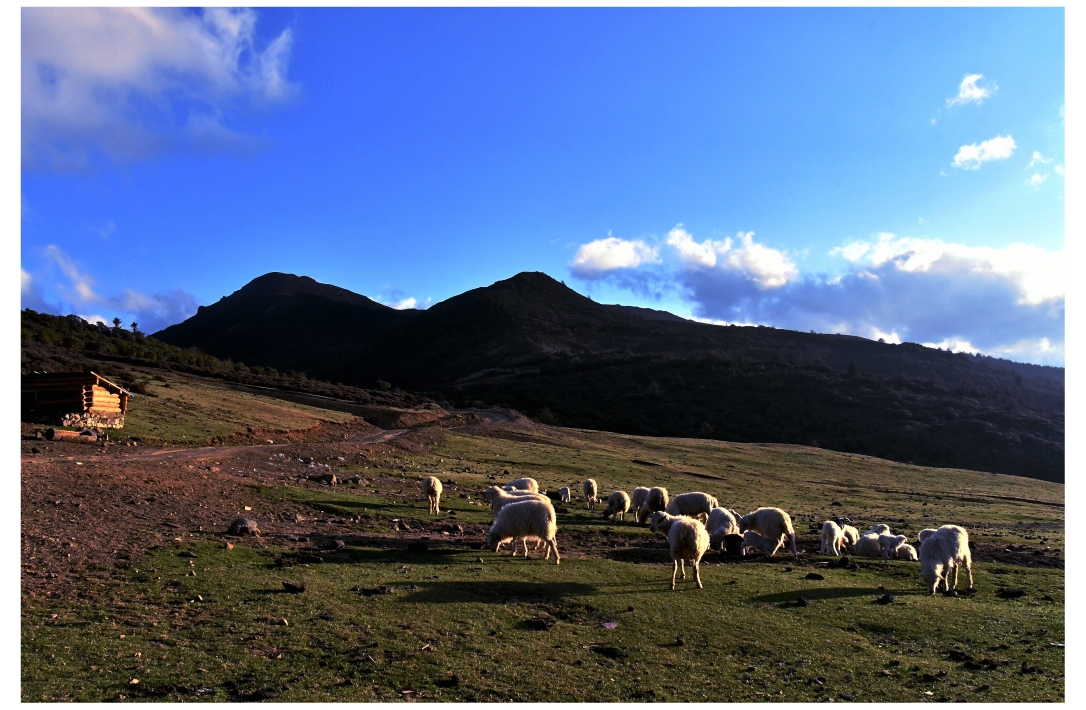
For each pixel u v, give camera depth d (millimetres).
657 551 23156
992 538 32688
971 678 12055
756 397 154125
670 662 12352
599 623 14203
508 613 14359
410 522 25453
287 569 16641
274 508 25047
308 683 10445
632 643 13164
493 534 19922
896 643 14000
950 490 67750
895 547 24406
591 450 75000
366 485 34125
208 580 15047
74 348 84688
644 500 32062
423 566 18094
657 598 16094
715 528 24344
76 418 38125
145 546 17188
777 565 21344
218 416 53406
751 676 11875
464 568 18047
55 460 26953
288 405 72250
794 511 43656
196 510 22500
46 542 16328
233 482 28094
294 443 49375
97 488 22719
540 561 19578
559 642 12953
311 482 32656
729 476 64125
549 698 10539
